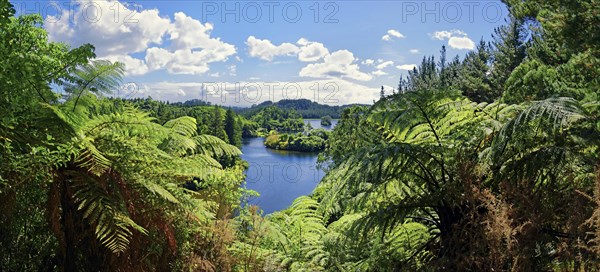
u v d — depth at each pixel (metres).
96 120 2.89
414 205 3.81
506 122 3.56
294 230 5.96
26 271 2.83
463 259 3.23
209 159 4.07
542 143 3.74
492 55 29.33
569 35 8.02
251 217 4.93
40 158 2.34
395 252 4.14
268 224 4.99
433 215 4.36
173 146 3.99
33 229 2.89
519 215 3.16
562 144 3.73
